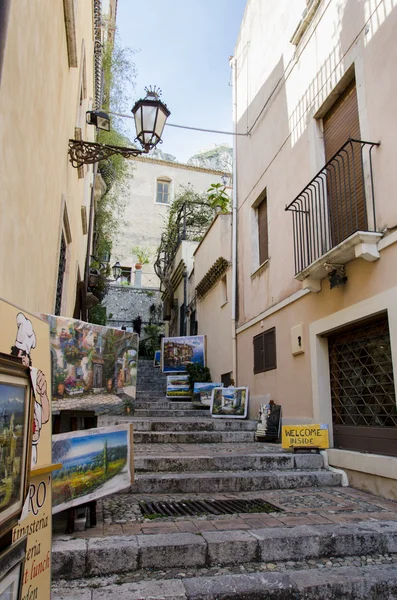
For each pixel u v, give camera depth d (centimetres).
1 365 160
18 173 297
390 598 288
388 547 344
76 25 569
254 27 979
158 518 381
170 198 2792
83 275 1008
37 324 237
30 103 322
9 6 233
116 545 304
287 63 784
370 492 481
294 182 729
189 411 964
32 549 212
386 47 500
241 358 978
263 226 916
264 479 502
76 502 317
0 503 157
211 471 535
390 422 480
